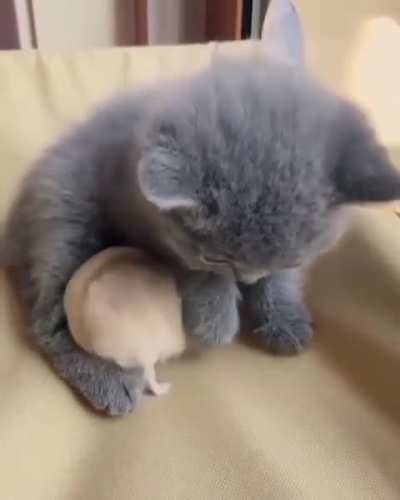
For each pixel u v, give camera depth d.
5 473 0.20
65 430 0.22
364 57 0.34
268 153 0.18
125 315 0.21
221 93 0.20
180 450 0.21
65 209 0.23
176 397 0.23
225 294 0.23
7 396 0.22
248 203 0.18
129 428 0.22
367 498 0.20
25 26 0.45
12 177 0.29
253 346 0.25
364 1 0.38
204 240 0.19
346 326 0.26
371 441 0.21
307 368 0.24
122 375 0.22
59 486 0.20
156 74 0.30
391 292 0.25
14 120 0.30
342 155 0.19
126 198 0.22
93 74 0.31
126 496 0.20
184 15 0.46
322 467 0.20
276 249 0.18
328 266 0.27
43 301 0.24
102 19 0.47
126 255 0.22
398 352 0.24
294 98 0.20
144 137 0.19
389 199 0.18
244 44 0.32
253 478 0.20
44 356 0.23
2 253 0.27
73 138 0.24
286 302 0.25
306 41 0.35
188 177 0.18
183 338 0.23
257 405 0.23
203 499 0.20
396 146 0.29
